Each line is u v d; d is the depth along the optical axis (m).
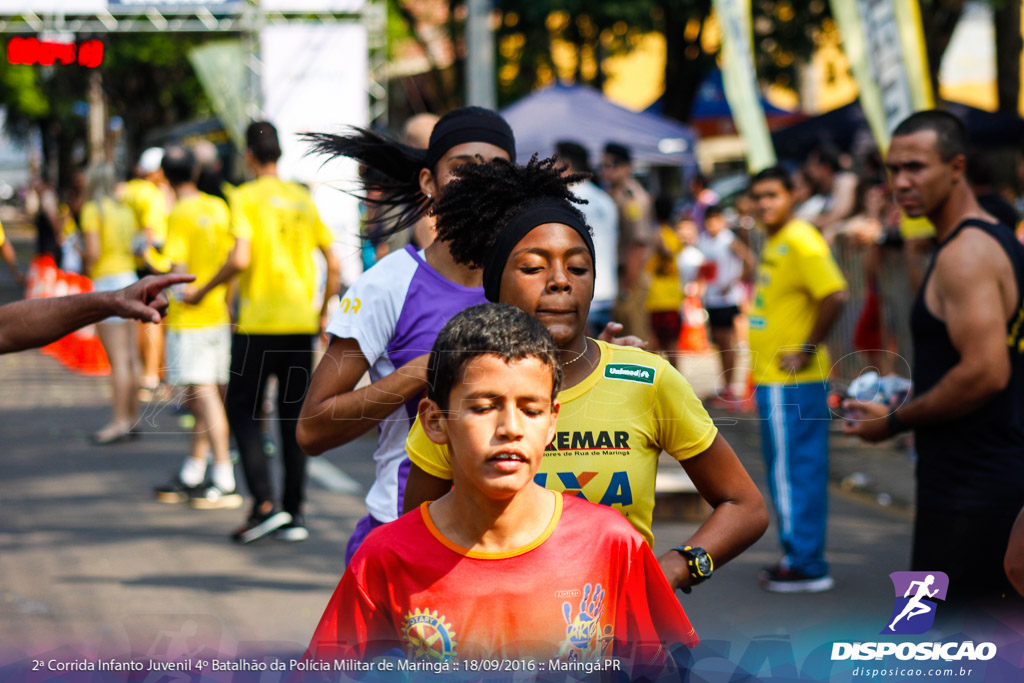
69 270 17.42
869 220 14.94
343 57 25.20
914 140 5.80
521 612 3.50
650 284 17.23
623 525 3.65
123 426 12.79
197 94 45.88
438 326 4.93
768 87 38.72
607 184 15.02
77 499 11.72
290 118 25.08
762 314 8.83
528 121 25.41
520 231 3.85
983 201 9.45
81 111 47.97
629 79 51.03
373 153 5.70
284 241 9.95
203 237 11.31
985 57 47.81
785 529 8.16
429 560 3.52
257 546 10.20
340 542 10.34
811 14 34.28
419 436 4.10
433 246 5.07
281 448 10.39
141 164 14.93
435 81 40.66
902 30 12.73
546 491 3.66
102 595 8.50
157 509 11.52
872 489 11.70
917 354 5.73
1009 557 4.37
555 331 3.80
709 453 4.07
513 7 32.94
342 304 5.00
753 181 8.93
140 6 25.73
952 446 5.48
